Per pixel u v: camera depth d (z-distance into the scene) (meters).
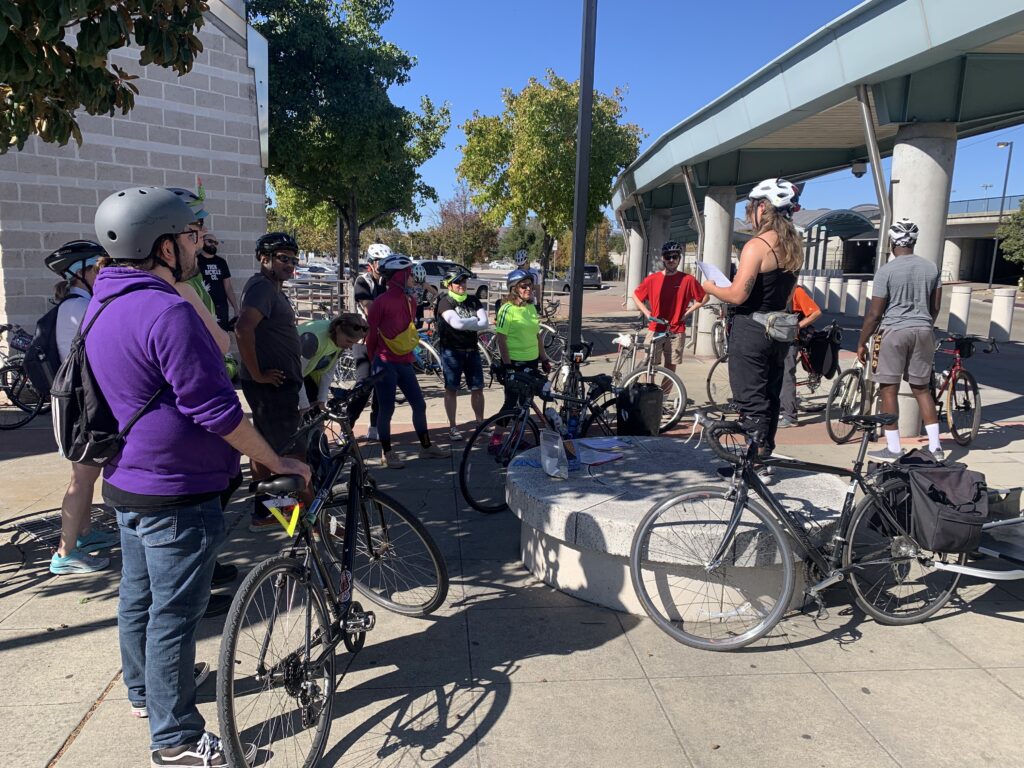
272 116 16.59
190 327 2.24
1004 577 3.42
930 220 6.92
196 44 4.06
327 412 3.17
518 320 6.34
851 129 10.23
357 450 3.30
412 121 20.72
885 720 2.86
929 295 5.79
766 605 3.64
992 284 44.56
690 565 3.48
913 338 5.77
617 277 63.41
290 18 16.42
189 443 2.33
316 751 2.58
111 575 4.10
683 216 24.83
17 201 8.72
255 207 10.49
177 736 2.47
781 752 2.67
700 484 4.22
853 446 6.83
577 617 3.69
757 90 8.77
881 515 3.53
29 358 3.87
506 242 51.88
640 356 8.41
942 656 3.34
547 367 6.70
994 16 5.19
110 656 3.28
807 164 12.73
